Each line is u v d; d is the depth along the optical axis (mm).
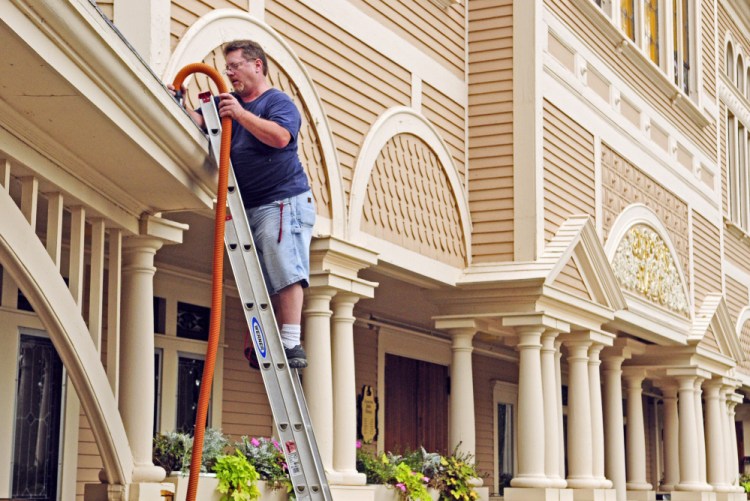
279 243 6672
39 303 6340
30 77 5383
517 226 13688
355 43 11789
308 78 10805
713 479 20281
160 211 7777
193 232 10508
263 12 10344
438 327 13656
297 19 10906
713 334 20219
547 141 14250
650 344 18844
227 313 12984
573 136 15094
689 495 18797
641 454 18719
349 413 11055
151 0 8719
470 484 12977
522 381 13586
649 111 18500
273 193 6727
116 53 5594
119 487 7332
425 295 13719
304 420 6262
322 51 11250
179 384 12148
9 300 9844
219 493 9062
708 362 19641
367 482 11859
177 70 8914
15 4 4898
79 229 6977
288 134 6574
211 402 12562
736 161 26047
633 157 17453
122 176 6863
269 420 13461
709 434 20469
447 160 13383
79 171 6652
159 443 9141
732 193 25922
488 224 13820
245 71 6922
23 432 9961
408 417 16516
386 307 15219
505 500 13500
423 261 12742
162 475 7992
